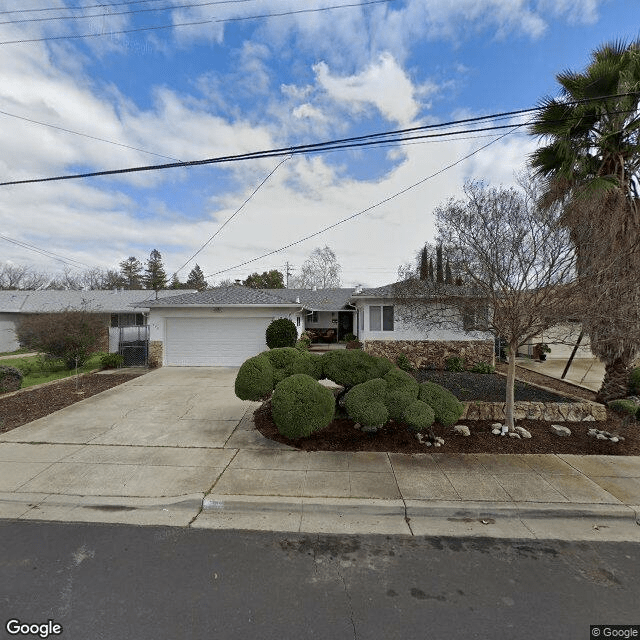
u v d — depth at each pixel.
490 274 5.25
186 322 12.87
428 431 5.60
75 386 9.42
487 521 3.57
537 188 6.10
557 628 2.28
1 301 22.34
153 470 4.50
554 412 6.29
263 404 7.17
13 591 2.58
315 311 23.69
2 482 4.18
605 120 7.00
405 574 2.79
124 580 2.69
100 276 51.38
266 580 2.71
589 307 4.84
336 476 4.35
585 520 3.59
